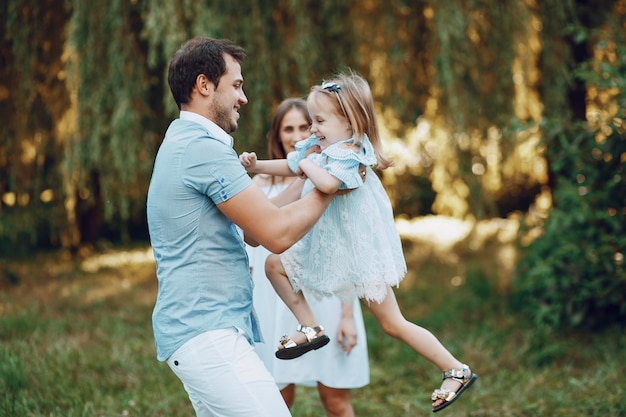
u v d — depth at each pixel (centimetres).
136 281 792
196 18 570
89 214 982
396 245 255
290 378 301
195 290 212
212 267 214
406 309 652
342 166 225
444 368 249
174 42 558
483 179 710
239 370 210
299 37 620
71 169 648
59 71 685
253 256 312
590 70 602
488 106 679
